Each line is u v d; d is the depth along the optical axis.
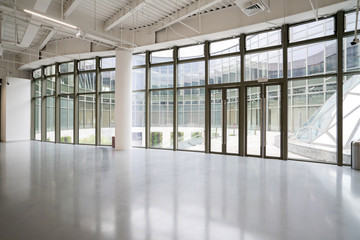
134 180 4.71
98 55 10.28
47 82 12.48
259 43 7.66
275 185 4.38
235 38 8.09
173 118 9.19
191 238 2.43
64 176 5.01
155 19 8.30
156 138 9.88
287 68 7.04
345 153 6.50
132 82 10.22
